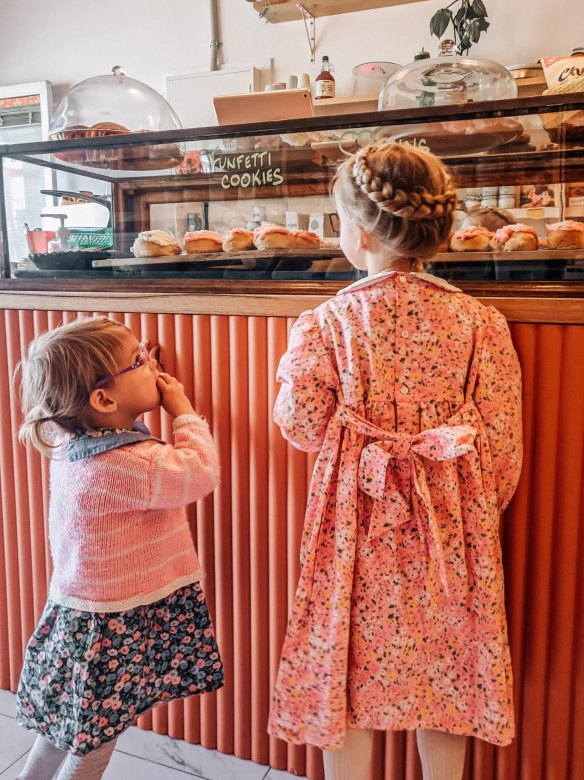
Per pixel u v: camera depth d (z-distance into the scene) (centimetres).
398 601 103
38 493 157
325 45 277
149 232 138
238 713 144
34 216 148
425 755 115
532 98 107
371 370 102
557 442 113
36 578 161
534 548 117
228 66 290
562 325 110
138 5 307
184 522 126
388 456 99
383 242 103
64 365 111
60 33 323
